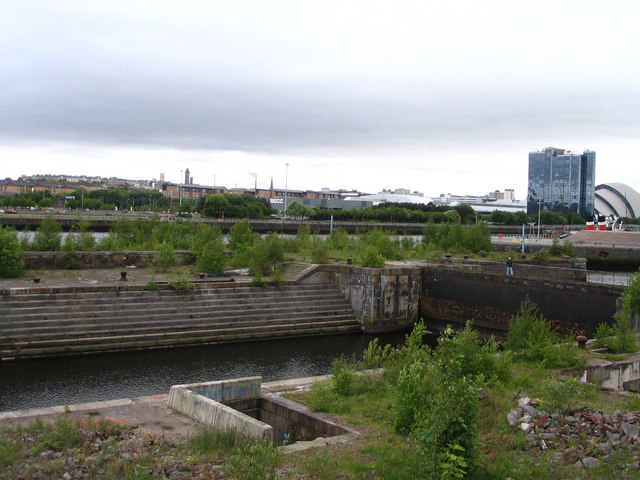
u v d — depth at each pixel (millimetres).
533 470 14500
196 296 43562
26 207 190625
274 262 54969
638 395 22250
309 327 46000
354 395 22344
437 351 19844
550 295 43781
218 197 160125
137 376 33094
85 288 39844
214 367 35656
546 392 20297
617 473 14281
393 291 50094
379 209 183875
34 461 14156
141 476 13398
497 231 167875
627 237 104688
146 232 71938
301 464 15266
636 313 35812
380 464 14906
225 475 13906
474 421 14195
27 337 35125
